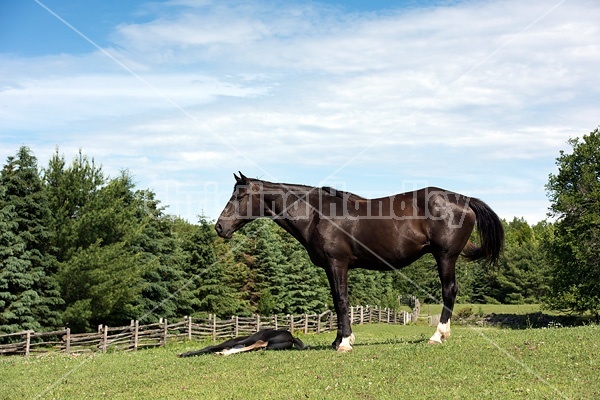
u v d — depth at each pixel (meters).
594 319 44.06
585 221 40.47
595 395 7.61
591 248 40.38
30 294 24.27
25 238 25.30
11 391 9.65
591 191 41.66
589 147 42.56
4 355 19.84
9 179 25.53
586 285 40.50
